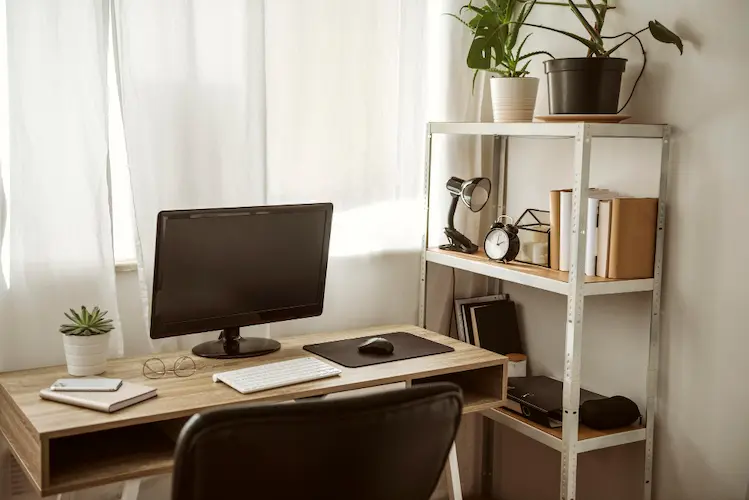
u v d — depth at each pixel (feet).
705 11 8.27
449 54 10.36
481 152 10.73
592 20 9.43
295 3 9.32
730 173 8.17
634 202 8.54
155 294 7.94
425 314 10.59
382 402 4.96
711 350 8.48
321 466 4.88
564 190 9.45
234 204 8.99
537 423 9.15
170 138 8.59
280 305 8.87
